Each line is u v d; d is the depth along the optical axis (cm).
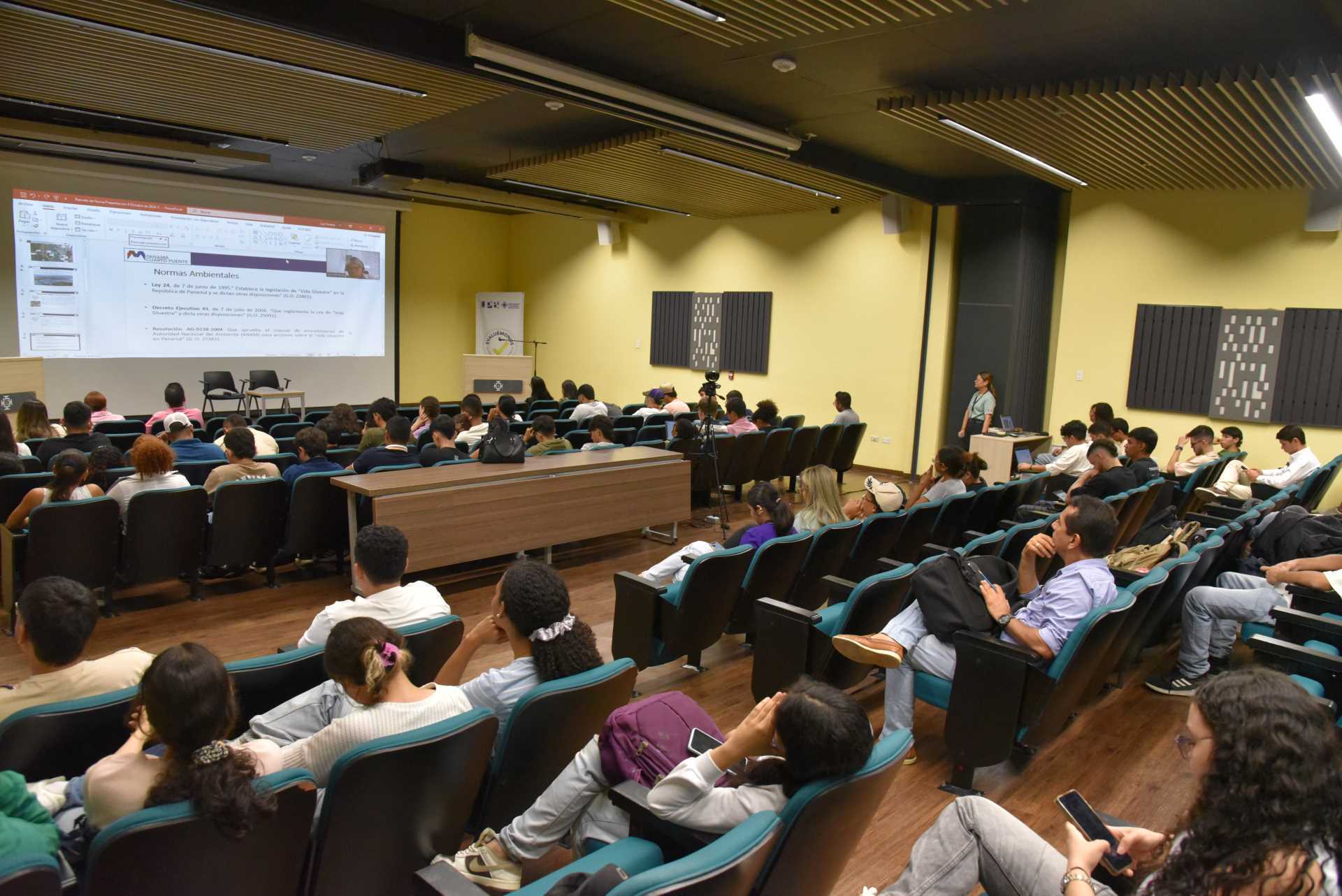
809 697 150
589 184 963
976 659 275
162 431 725
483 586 502
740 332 1139
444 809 186
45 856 125
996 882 168
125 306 1041
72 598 202
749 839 129
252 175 1109
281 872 161
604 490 545
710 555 331
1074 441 661
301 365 1208
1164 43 474
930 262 945
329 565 538
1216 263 771
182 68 575
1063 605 272
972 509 497
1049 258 912
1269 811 115
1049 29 461
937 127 634
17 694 198
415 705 192
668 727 182
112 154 864
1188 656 375
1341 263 707
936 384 950
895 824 269
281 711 201
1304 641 318
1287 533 395
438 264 1394
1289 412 740
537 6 480
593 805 188
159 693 146
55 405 998
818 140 764
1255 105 503
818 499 412
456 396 1442
